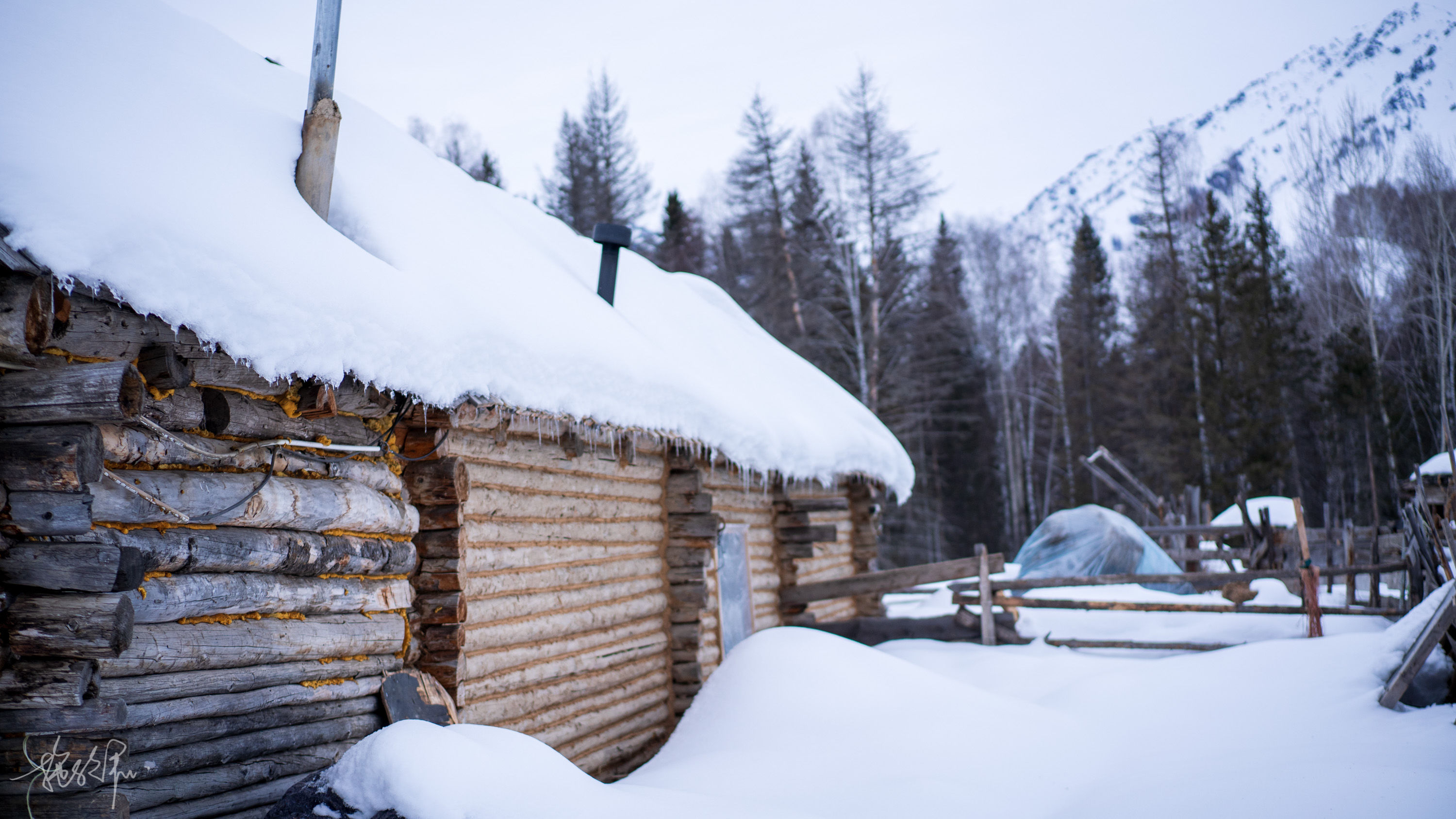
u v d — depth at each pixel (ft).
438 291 16.38
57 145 11.75
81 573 10.85
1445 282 93.56
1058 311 127.95
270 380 12.66
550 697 20.63
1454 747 16.97
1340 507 89.04
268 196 14.60
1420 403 89.35
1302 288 109.29
